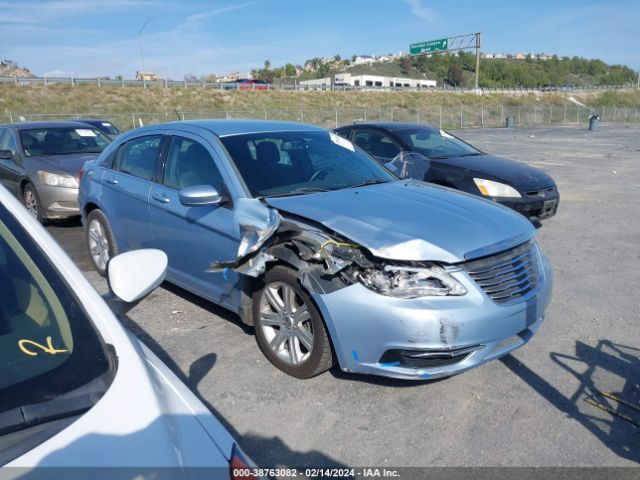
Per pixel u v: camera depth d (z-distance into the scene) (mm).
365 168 4832
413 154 7809
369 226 3480
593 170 14867
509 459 2969
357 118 47156
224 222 4059
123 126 37312
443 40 68375
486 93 69438
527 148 22250
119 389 1588
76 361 1640
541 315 3764
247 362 4008
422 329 3160
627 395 3576
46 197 7910
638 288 5535
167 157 4859
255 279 3918
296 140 4797
